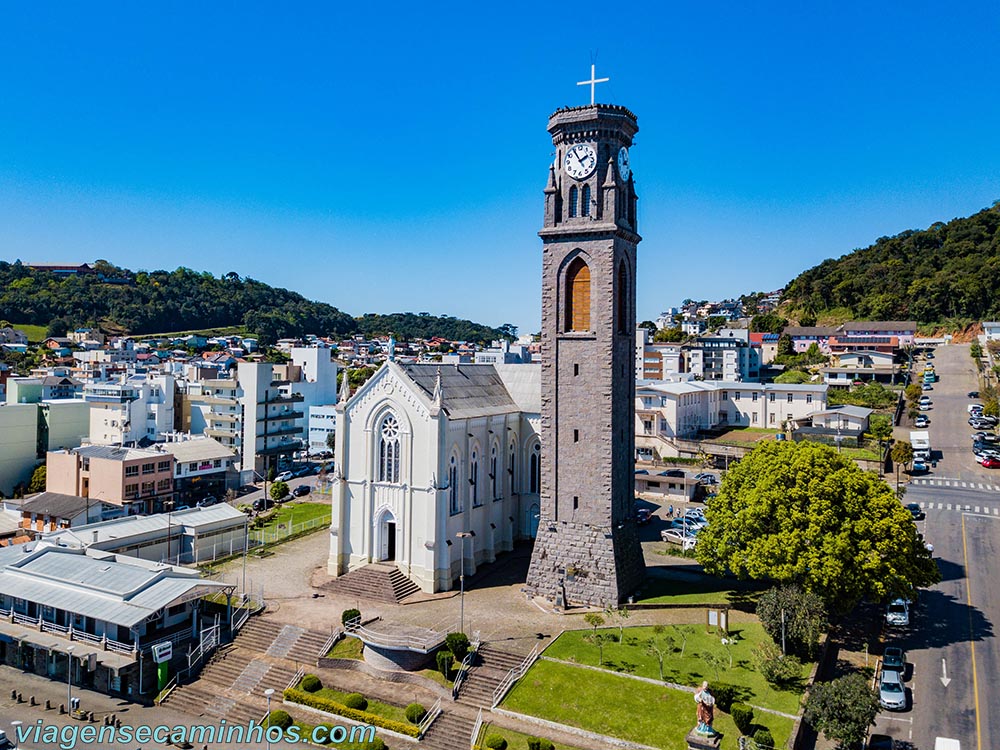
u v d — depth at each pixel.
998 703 54.59
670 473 121.00
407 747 51.16
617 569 68.94
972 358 197.50
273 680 59.97
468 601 71.44
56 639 62.56
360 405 78.31
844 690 47.56
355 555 78.81
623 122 70.31
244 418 148.38
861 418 137.00
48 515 98.88
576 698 53.84
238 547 90.25
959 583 77.12
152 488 114.69
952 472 121.56
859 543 61.41
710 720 47.09
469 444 79.06
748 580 75.62
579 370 70.56
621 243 71.69
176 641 63.44
